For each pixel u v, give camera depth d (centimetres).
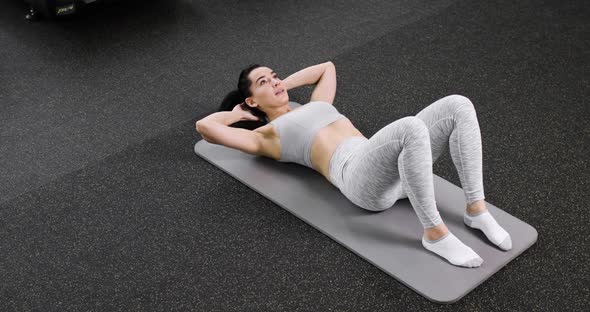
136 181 264
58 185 265
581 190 243
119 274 223
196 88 323
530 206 237
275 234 233
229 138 247
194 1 402
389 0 391
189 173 266
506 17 365
